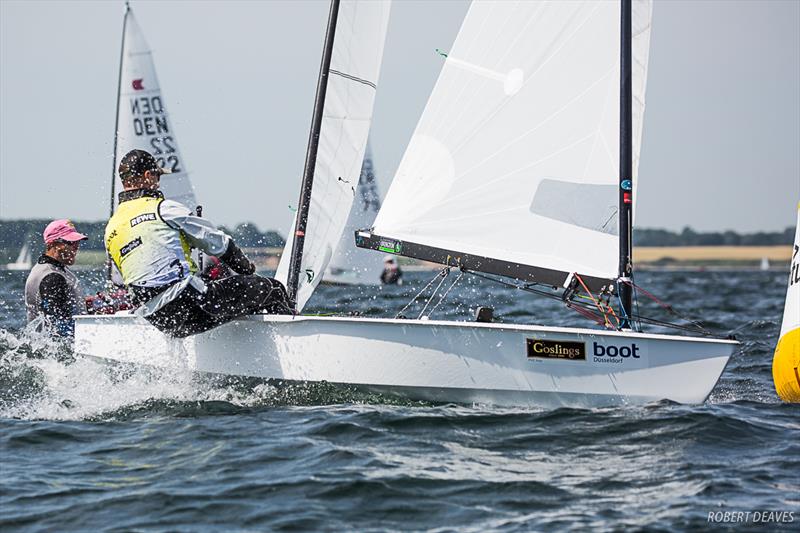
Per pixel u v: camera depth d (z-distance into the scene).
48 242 27.69
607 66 24.45
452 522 16.16
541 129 24.88
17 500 17.14
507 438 20.77
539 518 16.33
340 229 27.02
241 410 23.34
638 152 24.44
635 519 16.30
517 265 24.97
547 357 23.17
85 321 25.64
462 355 23.20
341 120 26.48
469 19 25.30
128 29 37.78
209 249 22.95
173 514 16.42
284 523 16.00
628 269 24.09
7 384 25.36
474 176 25.23
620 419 22.17
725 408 24.84
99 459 19.42
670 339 23.03
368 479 17.95
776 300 74.81
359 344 23.41
